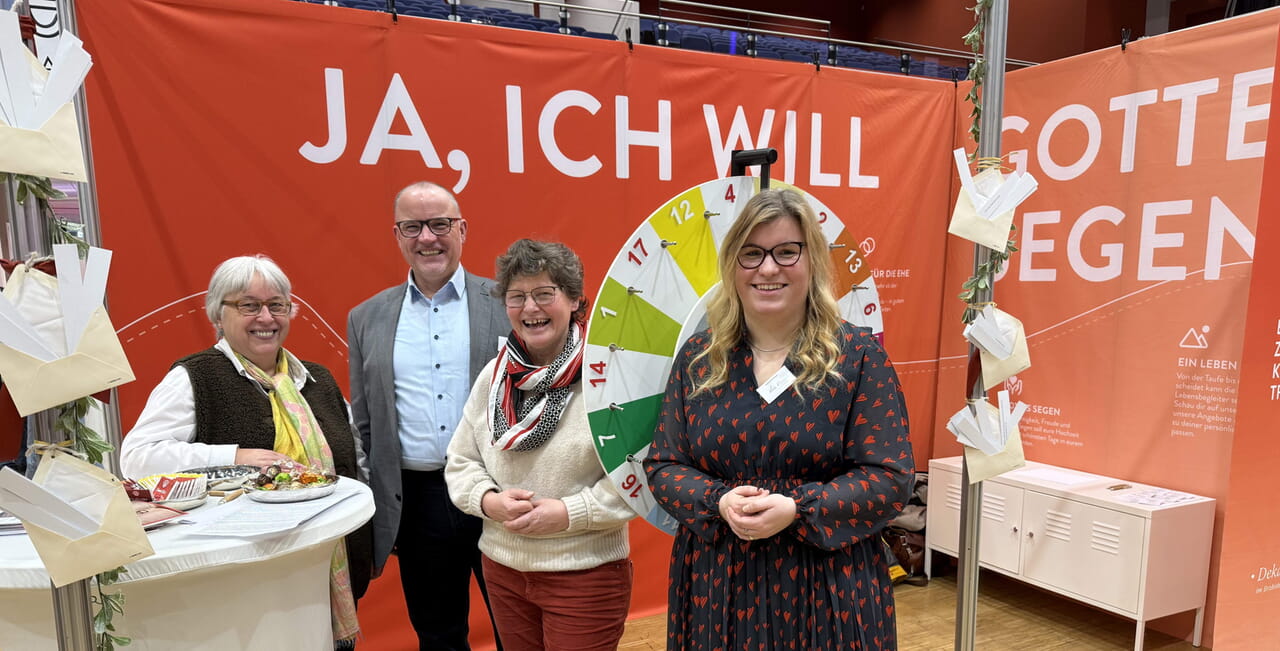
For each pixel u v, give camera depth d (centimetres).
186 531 132
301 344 243
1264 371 234
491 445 159
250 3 226
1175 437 265
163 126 220
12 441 108
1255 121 235
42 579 115
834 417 128
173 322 228
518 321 152
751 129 303
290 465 162
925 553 337
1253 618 244
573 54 269
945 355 356
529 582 157
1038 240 309
